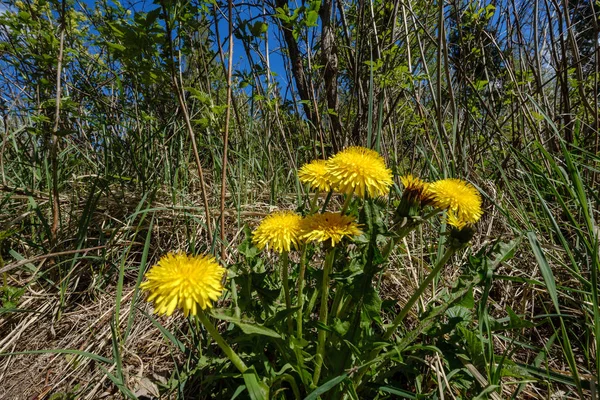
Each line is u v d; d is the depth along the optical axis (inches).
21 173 19.9
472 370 8.7
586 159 16.3
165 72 13.1
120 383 8.8
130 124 21.2
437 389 8.7
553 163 10.6
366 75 22.4
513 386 10.1
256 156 23.6
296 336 9.1
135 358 11.5
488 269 8.6
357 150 8.9
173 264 6.6
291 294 11.1
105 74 23.7
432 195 8.9
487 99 25.4
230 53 12.3
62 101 15.9
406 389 10.0
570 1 23.1
